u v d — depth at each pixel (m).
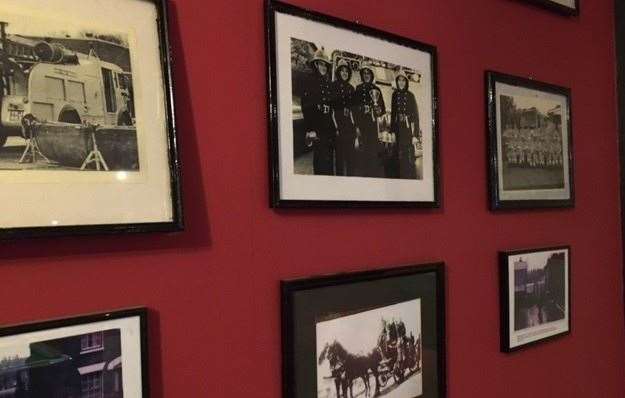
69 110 0.83
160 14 0.91
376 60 1.21
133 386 0.87
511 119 1.52
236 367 1.00
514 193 1.52
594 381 1.79
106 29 0.86
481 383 1.44
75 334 0.82
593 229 1.80
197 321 0.96
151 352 0.91
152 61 0.90
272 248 1.06
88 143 0.84
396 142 1.24
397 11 1.28
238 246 1.01
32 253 0.81
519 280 1.52
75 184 0.82
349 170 1.15
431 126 1.31
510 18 1.55
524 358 1.56
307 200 1.08
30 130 0.79
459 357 1.39
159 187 0.90
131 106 0.88
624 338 1.91
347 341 1.15
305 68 1.09
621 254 1.90
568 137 1.69
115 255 0.88
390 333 1.22
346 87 1.15
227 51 1.01
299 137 1.08
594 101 1.82
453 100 1.39
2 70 0.78
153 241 0.91
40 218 0.79
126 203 0.87
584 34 1.79
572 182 1.69
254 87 1.04
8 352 0.78
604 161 1.85
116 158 0.86
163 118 0.91
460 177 1.40
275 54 1.05
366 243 1.20
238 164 1.01
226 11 1.01
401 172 1.25
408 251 1.28
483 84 1.47
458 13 1.41
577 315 1.73
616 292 1.88
